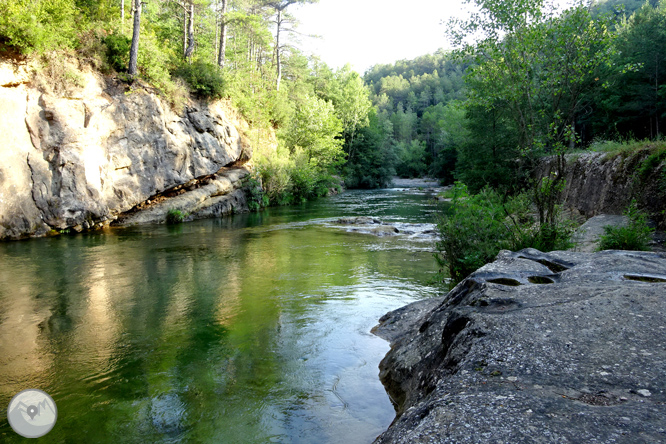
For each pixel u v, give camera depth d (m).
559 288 4.09
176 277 9.17
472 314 3.68
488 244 7.37
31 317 6.57
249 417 3.73
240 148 25.50
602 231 9.17
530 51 8.11
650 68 23.45
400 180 76.19
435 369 3.41
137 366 4.82
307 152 37.00
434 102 127.06
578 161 15.27
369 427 3.53
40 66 14.95
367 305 7.12
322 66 60.84
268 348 5.32
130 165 18.17
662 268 4.69
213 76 23.59
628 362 2.63
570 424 1.97
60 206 15.29
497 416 2.09
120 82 18.44
